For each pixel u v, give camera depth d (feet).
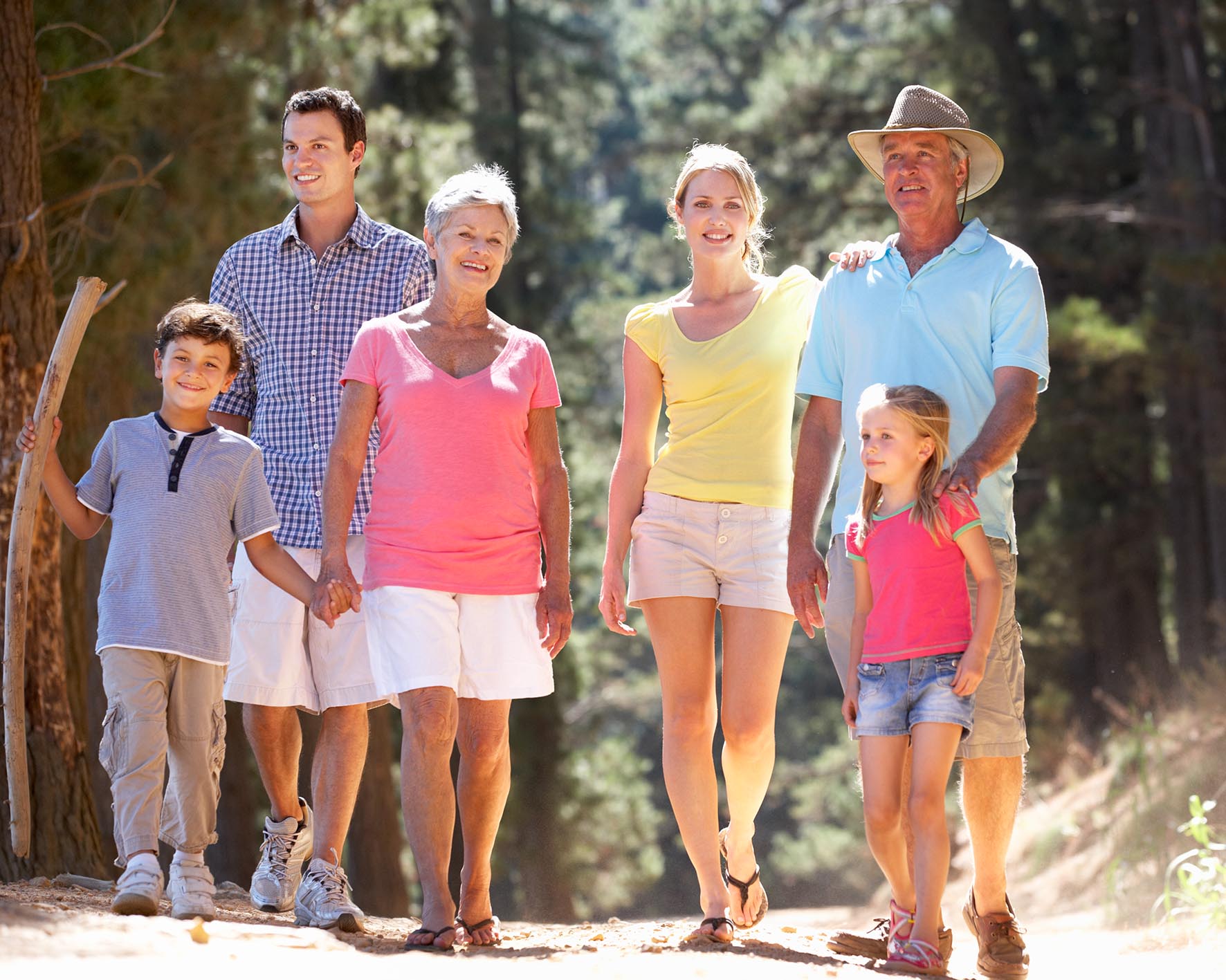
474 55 262.47
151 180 87.04
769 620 41.34
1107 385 167.63
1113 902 71.77
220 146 95.25
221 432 38.50
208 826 37.01
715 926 38.22
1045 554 179.93
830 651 40.93
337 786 41.06
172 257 87.97
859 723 36.91
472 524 37.99
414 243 44.78
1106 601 180.65
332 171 44.01
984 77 207.51
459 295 39.27
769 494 41.81
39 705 54.90
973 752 38.50
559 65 281.33
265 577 39.86
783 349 42.16
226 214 95.40
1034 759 138.82
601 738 286.25
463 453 38.09
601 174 321.32
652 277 350.84
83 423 78.54
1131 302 184.65
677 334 42.32
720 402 41.73
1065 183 194.80
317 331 44.01
